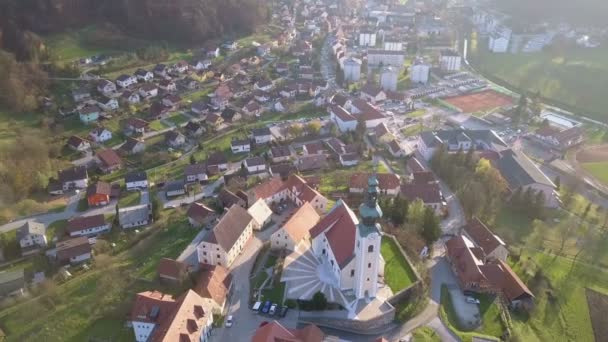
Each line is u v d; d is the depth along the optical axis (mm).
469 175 187000
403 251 138500
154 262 141250
